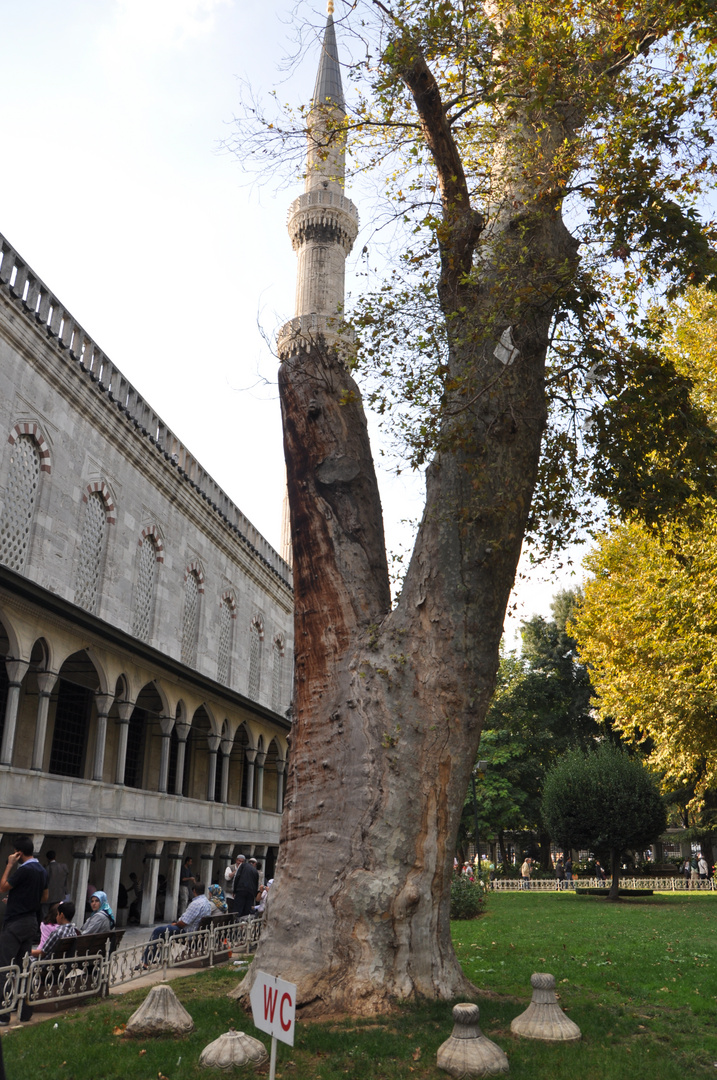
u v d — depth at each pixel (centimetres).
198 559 3033
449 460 948
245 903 1630
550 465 1256
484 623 897
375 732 863
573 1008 833
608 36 992
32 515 1966
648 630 2359
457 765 863
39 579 1950
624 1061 639
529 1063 637
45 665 1697
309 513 999
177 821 2270
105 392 2289
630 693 2584
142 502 2564
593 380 1102
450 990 815
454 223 1010
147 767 2603
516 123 1096
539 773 4981
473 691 881
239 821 2784
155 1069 635
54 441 2050
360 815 838
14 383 1886
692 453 1165
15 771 1572
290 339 1112
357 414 1071
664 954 1253
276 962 816
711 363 1939
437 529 929
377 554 1010
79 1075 629
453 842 857
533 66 970
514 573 935
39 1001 867
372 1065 633
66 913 1064
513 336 952
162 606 2675
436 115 1016
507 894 3447
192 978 1059
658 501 1220
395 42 970
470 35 1000
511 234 1007
